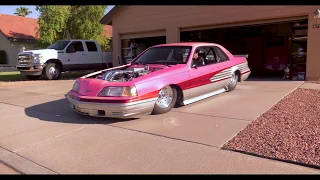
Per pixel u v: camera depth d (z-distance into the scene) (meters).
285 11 10.16
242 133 4.58
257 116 5.53
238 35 14.94
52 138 4.67
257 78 11.67
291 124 4.89
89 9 21.92
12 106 7.37
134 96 5.18
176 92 6.12
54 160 3.81
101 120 5.64
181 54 6.72
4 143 4.52
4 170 3.60
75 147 4.23
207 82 6.82
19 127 5.37
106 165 3.59
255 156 3.71
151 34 14.07
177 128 4.98
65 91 9.55
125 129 5.02
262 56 14.32
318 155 3.59
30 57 12.95
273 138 4.25
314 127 4.67
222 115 5.71
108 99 5.16
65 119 5.82
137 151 4.01
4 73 20.05
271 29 14.02
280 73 14.02
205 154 3.83
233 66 7.92
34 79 14.06
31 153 4.07
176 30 12.92
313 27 9.73
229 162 3.56
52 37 21.47
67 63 14.04
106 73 6.00
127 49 15.21
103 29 23.81
